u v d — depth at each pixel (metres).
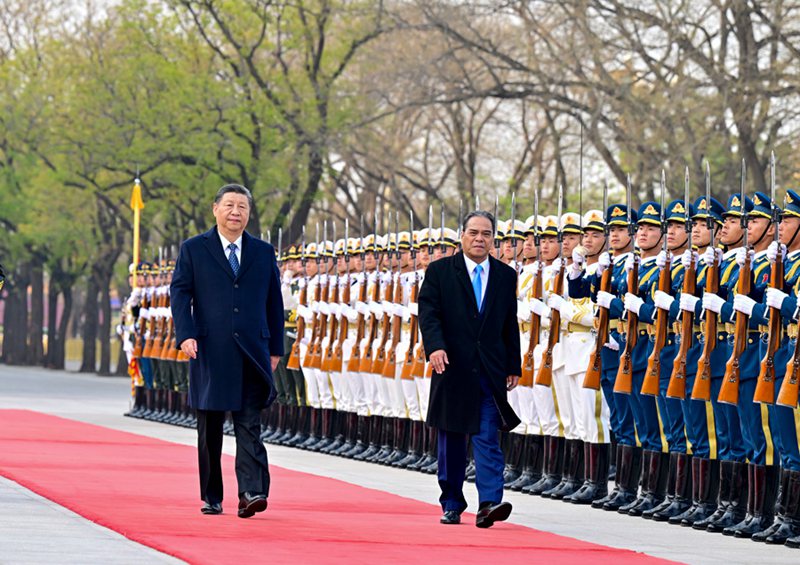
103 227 66.00
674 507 16.84
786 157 43.38
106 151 52.69
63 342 77.69
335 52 52.44
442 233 21.72
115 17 60.94
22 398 41.81
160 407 33.59
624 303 17.52
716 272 15.98
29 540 12.96
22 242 71.81
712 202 16.95
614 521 16.73
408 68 49.97
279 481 19.69
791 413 14.98
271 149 50.88
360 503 17.19
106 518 14.49
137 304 34.38
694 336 16.41
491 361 15.51
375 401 24.48
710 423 16.41
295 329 27.55
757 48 42.06
